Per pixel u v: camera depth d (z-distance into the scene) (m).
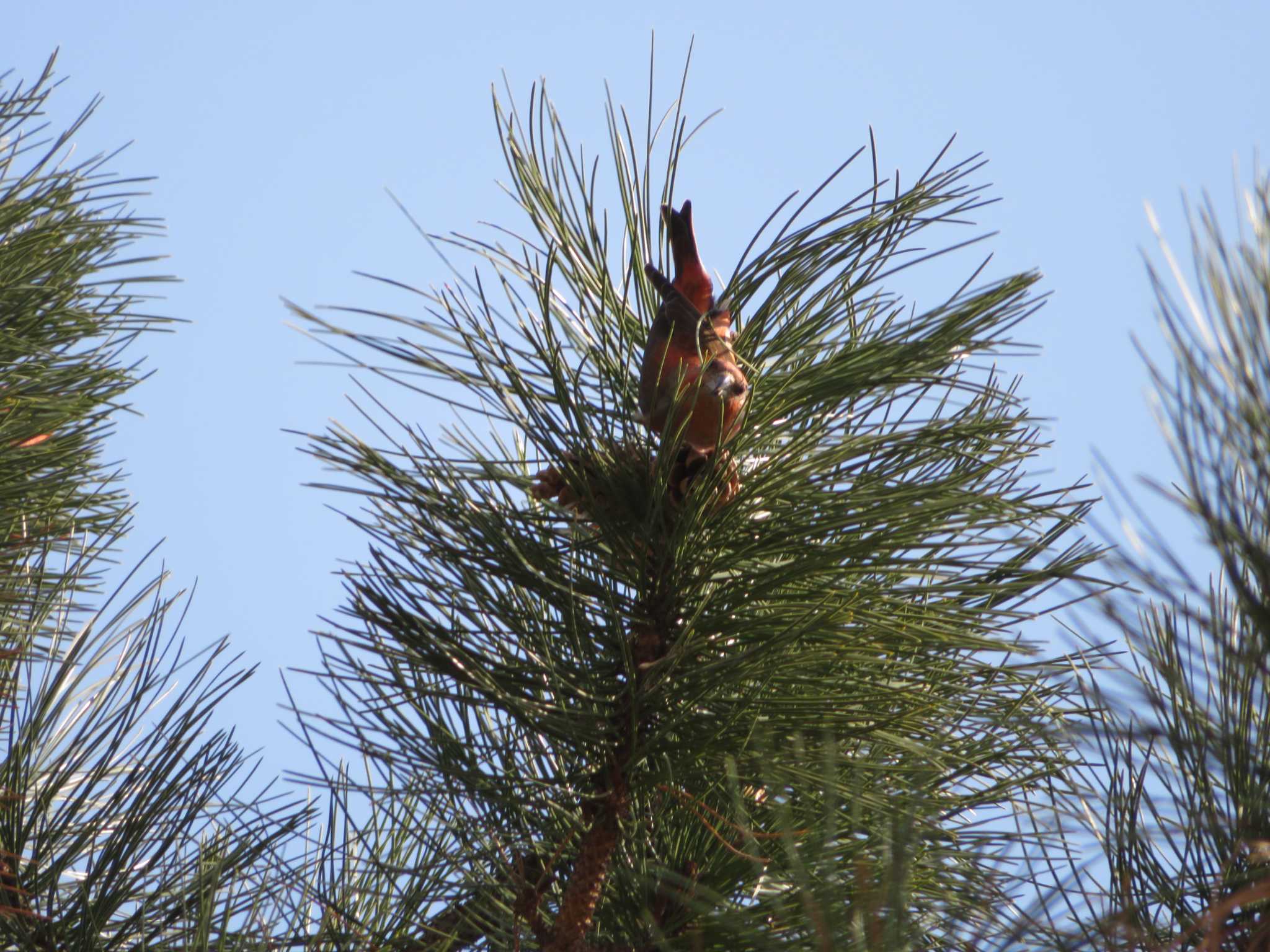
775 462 4.23
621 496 4.24
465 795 4.10
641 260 4.72
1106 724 3.29
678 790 3.99
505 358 4.19
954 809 4.10
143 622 4.82
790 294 4.50
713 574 4.23
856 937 2.68
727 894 4.16
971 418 4.30
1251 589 2.58
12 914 4.12
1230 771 2.87
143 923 4.30
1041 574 4.04
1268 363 2.50
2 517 5.10
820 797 3.92
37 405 5.36
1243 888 2.92
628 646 4.05
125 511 5.40
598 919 4.32
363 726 4.07
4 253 5.77
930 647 4.09
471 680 4.00
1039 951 2.96
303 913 4.34
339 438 4.15
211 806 4.41
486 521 4.16
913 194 4.30
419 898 4.33
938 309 4.11
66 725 4.65
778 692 4.04
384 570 4.09
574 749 4.22
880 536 3.99
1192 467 2.51
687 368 4.18
